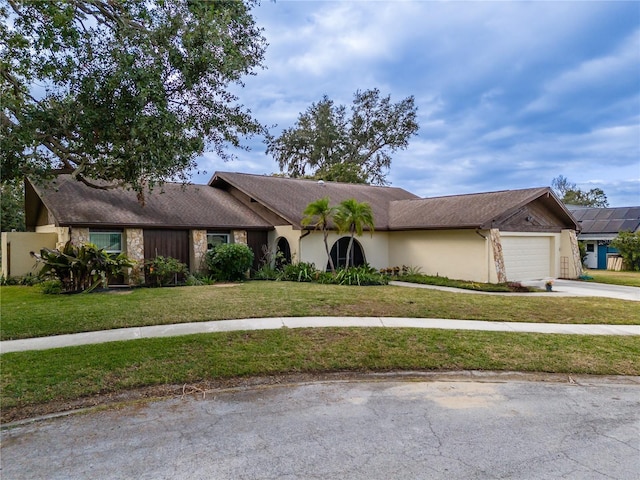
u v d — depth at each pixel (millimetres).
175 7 6062
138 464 3576
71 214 13742
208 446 3902
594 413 4754
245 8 6887
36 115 5840
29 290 12828
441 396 5262
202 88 6984
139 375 5695
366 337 7496
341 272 14906
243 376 5867
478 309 10242
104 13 6109
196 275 15320
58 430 4281
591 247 29250
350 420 4500
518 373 6211
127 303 10078
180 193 18453
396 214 19750
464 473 3406
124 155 6145
